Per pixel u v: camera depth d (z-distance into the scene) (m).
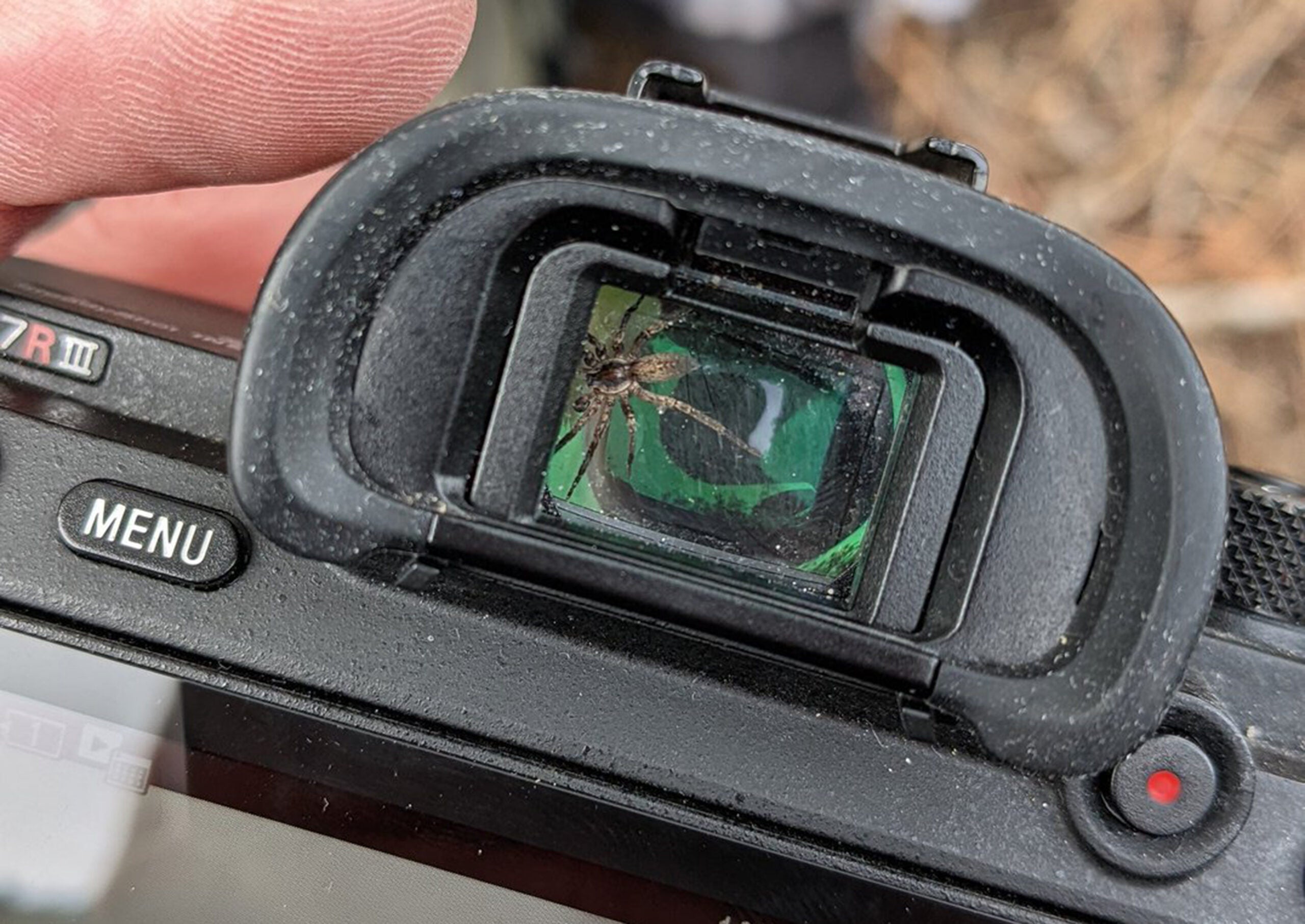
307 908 0.14
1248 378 0.25
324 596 0.13
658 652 0.13
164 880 0.14
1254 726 0.14
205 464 0.14
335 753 0.13
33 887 0.14
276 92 0.14
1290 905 0.13
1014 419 0.13
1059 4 0.26
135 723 0.14
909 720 0.13
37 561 0.13
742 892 0.13
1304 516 0.14
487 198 0.13
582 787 0.13
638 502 0.14
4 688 0.14
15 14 0.14
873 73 0.25
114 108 0.14
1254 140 0.25
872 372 0.13
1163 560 0.13
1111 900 0.13
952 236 0.13
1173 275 0.25
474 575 0.14
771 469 0.13
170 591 0.13
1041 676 0.13
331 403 0.13
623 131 0.13
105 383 0.14
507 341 0.13
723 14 0.24
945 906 0.13
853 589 0.13
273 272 0.13
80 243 0.18
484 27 0.21
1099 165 0.26
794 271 0.13
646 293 0.13
